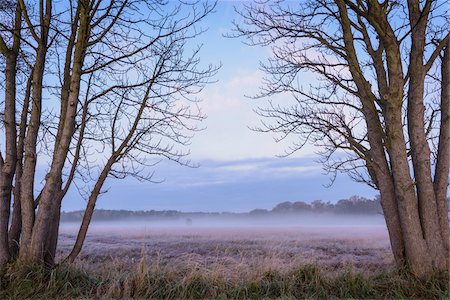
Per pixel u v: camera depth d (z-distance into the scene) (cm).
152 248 1838
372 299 826
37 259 895
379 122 953
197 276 891
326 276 916
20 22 1042
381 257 1402
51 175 928
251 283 874
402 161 925
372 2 917
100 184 997
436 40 1040
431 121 1064
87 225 988
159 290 848
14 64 1009
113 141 992
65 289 833
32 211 940
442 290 830
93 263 1217
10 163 955
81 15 958
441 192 951
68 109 949
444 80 982
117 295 833
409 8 1002
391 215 949
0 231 923
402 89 941
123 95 984
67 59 1032
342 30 1029
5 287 838
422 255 891
